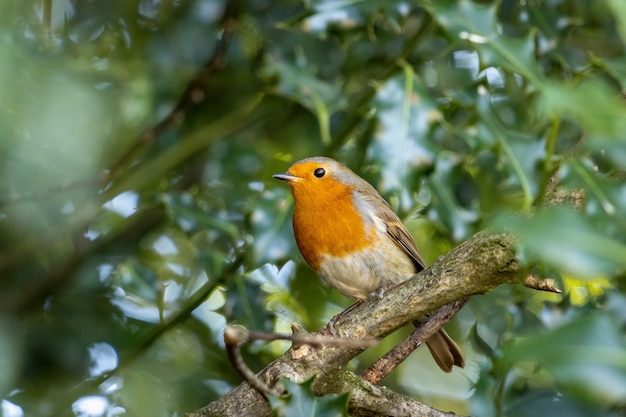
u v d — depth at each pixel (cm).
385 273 1074
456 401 1279
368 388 784
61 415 1008
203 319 1147
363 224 1066
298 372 740
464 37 762
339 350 739
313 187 1066
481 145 856
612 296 948
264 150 1203
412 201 909
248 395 743
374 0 944
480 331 1182
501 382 915
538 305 1115
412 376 1305
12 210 1094
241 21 1198
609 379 407
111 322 1110
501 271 711
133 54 1150
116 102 1076
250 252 1024
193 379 1029
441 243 1255
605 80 993
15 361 956
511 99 1173
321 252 1077
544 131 923
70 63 973
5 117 762
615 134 435
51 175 975
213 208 1195
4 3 802
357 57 1202
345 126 1077
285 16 1175
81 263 1150
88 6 1152
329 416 642
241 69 1208
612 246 446
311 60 1200
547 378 1020
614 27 1161
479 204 1162
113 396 1009
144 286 1042
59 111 792
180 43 1159
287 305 1220
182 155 1150
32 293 1127
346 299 1255
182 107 1091
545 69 1142
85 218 1103
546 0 1105
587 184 634
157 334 1035
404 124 918
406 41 1208
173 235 1230
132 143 1127
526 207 796
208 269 1038
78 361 1087
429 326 843
